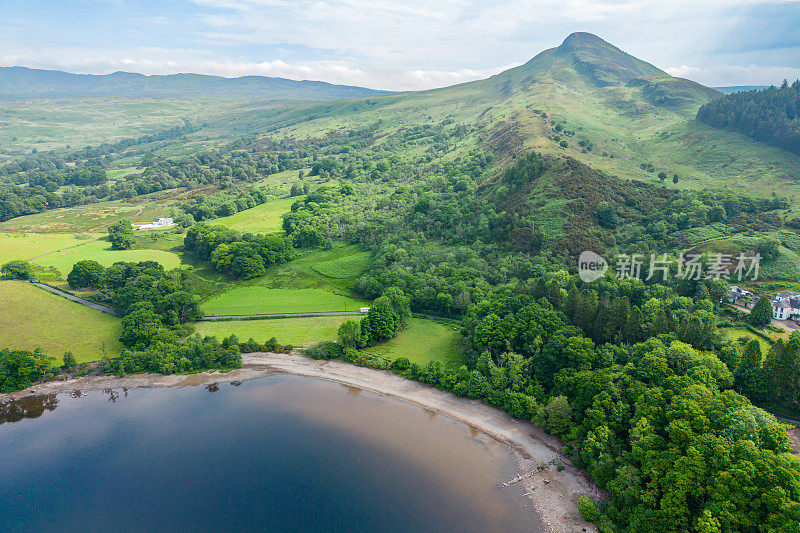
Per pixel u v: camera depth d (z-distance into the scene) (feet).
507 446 280.10
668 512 194.70
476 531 219.61
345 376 370.94
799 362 261.24
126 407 337.31
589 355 302.04
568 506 231.30
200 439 296.92
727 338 313.53
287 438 294.87
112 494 250.98
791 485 180.96
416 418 313.32
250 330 456.45
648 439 222.48
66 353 385.50
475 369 337.52
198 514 234.99
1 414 334.24
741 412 216.74
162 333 413.59
